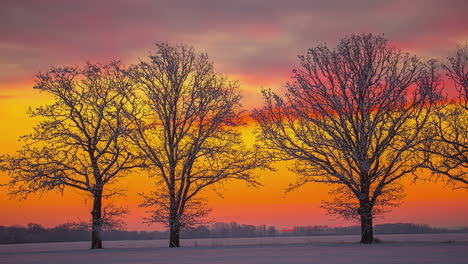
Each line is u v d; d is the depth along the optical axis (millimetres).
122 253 34188
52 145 39562
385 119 37062
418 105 37531
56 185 38375
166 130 40156
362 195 36500
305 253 29719
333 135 36906
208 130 40406
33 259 29891
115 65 41562
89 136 40188
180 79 40719
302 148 38219
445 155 37906
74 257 30953
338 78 37469
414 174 38094
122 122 39938
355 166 37562
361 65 37562
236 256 28547
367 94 37344
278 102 38969
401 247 33688
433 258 24500
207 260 25922
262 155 39469
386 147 36938
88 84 41062
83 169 39469
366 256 26281
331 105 37844
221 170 39906
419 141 36938
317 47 38938
